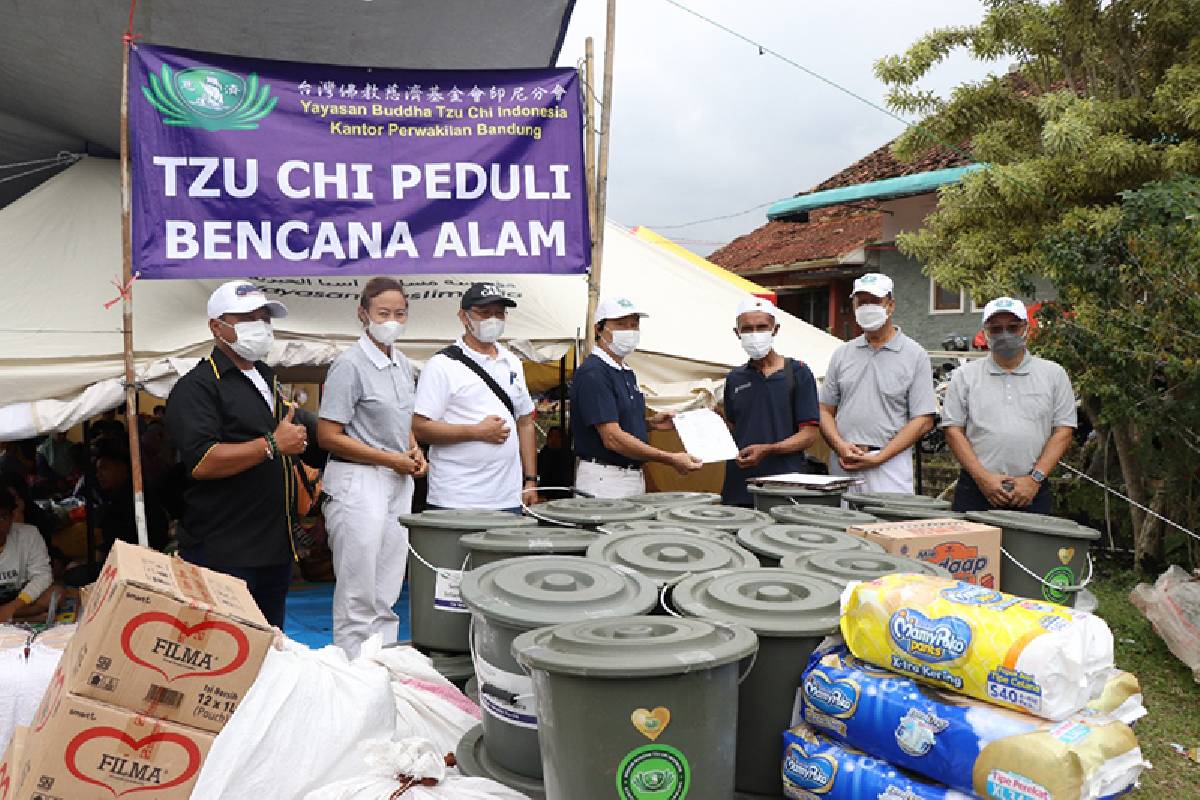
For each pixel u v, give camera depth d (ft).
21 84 22.82
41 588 18.63
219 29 21.79
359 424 15.26
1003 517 13.10
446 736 10.44
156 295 20.27
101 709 8.24
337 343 20.08
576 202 20.76
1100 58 31.58
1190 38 29.53
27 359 17.38
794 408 18.40
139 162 17.72
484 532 11.10
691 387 23.75
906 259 50.11
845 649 8.35
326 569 24.63
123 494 21.72
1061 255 23.65
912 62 33.91
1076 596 12.87
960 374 17.93
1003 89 34.50
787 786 8.23
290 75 18.86
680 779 6.97
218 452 12.53
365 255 19.39
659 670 6.70
